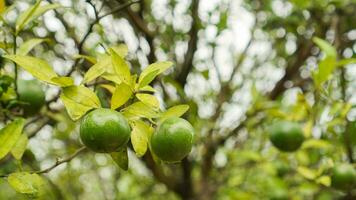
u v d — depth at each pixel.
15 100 2.37
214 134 4.48
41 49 3.28
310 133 3.34
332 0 3.82
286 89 4.54
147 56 3.44
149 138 1.89
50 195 4.52
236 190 4.68
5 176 1.91
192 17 3.86
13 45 2.30
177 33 4.00
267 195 4.13
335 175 3.11
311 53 4.54
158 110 1.89
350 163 3.35
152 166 4.25
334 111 3.10
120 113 1.82
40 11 2.25
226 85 4.57
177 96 3.87
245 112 4.28
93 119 1.76
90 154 5.46
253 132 4.68
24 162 3.59
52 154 4.53
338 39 3.80
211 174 4.84
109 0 3.14
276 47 4.71
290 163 4.16
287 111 3.74
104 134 1.75
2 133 1.85
